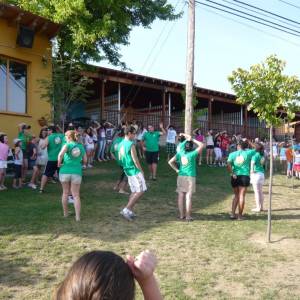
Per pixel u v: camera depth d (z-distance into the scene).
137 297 6.02
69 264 7.10
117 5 18.34
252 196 14.73
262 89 9.33
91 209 10.57
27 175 14.87
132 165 9.95
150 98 30.78
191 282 6.69
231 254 8.08
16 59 16.42
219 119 36.09
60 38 18.19
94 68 19.84
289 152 21.11
